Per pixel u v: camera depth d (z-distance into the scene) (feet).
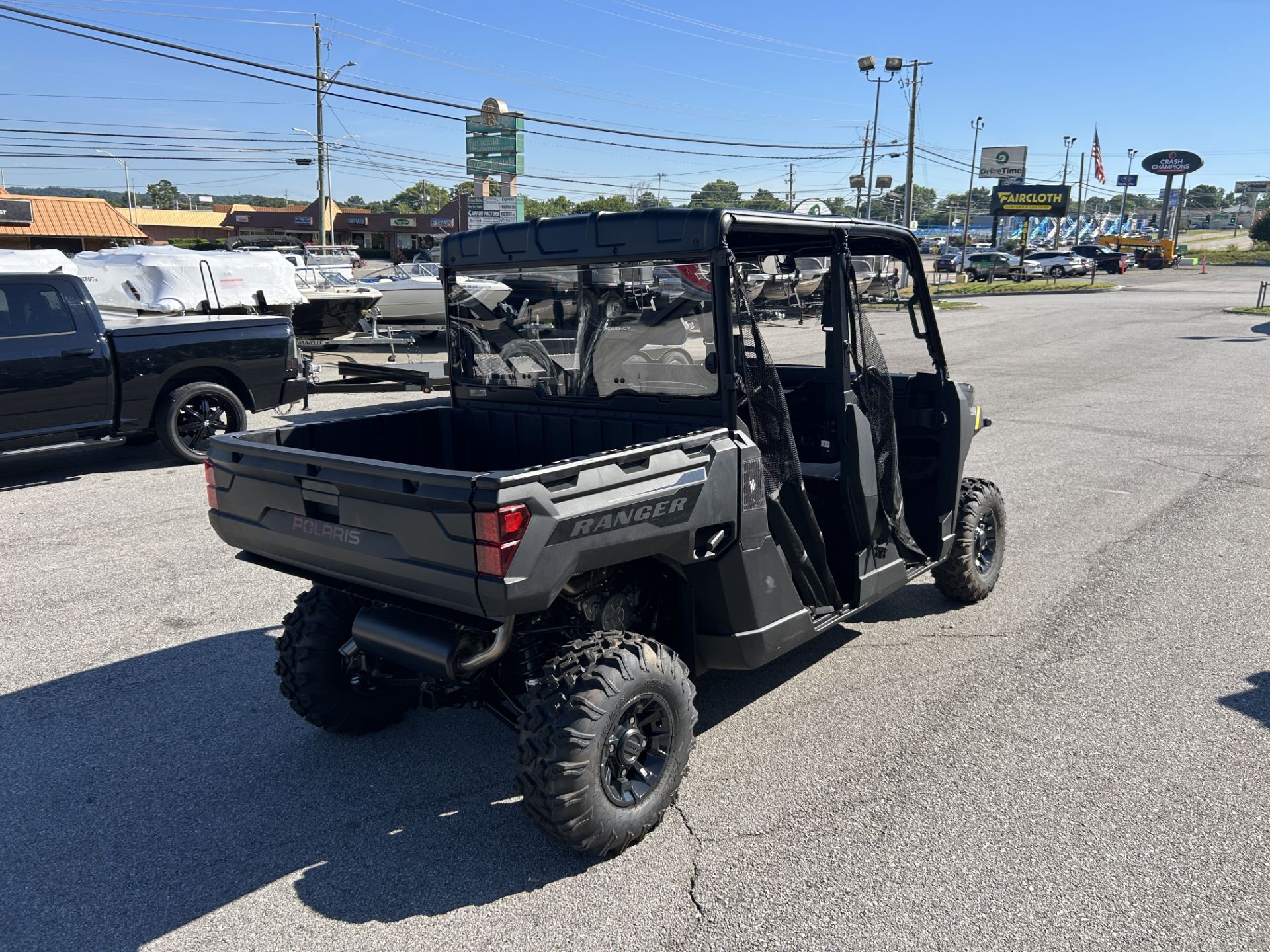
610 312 12.82
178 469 30.89
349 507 10.39
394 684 13.07
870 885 10.16
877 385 14.16
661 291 12.10
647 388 12.66
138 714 14.49
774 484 12.23
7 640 17.24
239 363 31.63
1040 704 14.40
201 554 22.12
